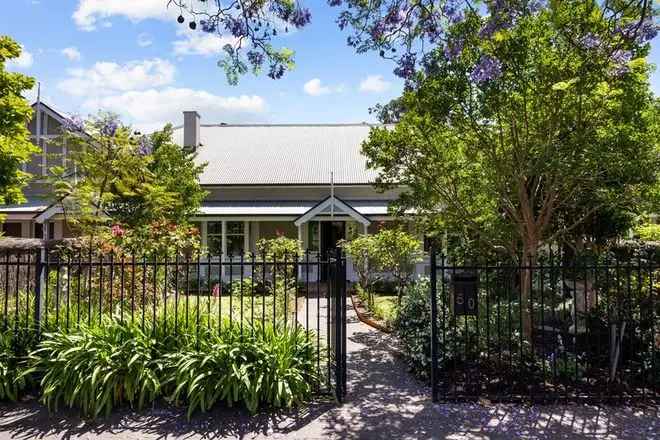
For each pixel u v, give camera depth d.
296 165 21.70
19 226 20.11
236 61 6.35
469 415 4.94
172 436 4.46
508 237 7.99
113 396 4.96
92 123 11.27
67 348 5.13
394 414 4.97
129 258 7.77
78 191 10.38
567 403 5.20
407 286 10.29
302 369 5.42
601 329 6.52
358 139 24.17
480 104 6.66
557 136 6.73
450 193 8.02
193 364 5.00
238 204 19.89
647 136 6.21
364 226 18.38
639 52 6.08
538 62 6.23
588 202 7.50
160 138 15.68
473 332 6.32
